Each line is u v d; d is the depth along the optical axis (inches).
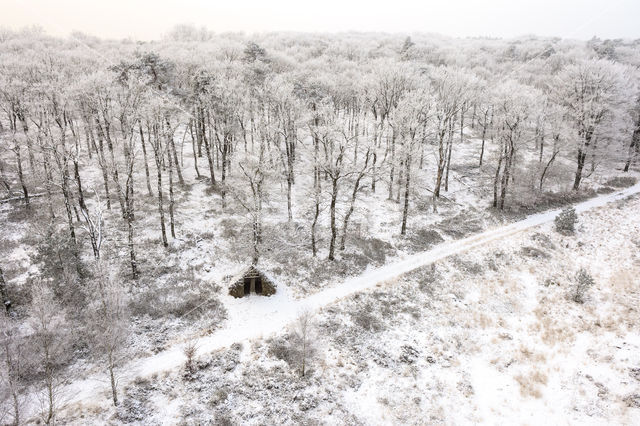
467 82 1881.2
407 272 1267.2
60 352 786.8
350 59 3592.5
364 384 853.8
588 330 1000.2
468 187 1919.3
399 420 775.1
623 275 1227.9
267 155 1473.9
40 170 1400.1
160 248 1262.3
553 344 962.1
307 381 845.8
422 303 1131.9
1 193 1460.4
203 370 851.4
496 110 1824.6
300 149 2001.7
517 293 1179.9
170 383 810.2
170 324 982.4
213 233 1380.4
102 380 794.8
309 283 1195.3
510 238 1477.6
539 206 1753.2
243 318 1031.0
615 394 798.5
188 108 1729.8
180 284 1131.9
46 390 752.3
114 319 797.2
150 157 1630.2
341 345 956.6
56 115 1300.4
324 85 2106.3
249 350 917.2
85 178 1643.7
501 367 903.7
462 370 900.0
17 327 859.4
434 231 1529.3
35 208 1382.9
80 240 1221.7
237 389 813.2
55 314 813.2
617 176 2080.5
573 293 1150.3
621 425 729.6
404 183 1685.5
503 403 807.7
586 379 845.2
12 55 2160.4
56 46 2994.6
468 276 1262.3
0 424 674.2
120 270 1133.7
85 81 1541.6
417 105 1461.6
